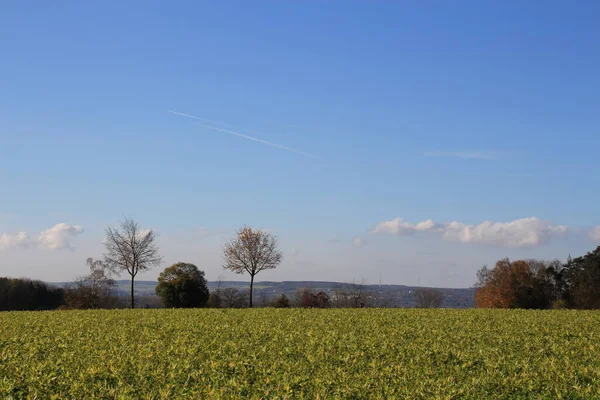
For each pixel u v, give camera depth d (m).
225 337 25.33
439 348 21.64
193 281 80.94
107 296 88.94
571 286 88.94
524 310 44.31
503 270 93.50
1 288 90.12
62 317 38.06
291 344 22.88
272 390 14.60
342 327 29.31
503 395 14.56
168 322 32.88
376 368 17.31
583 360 19.53
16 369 17.28
